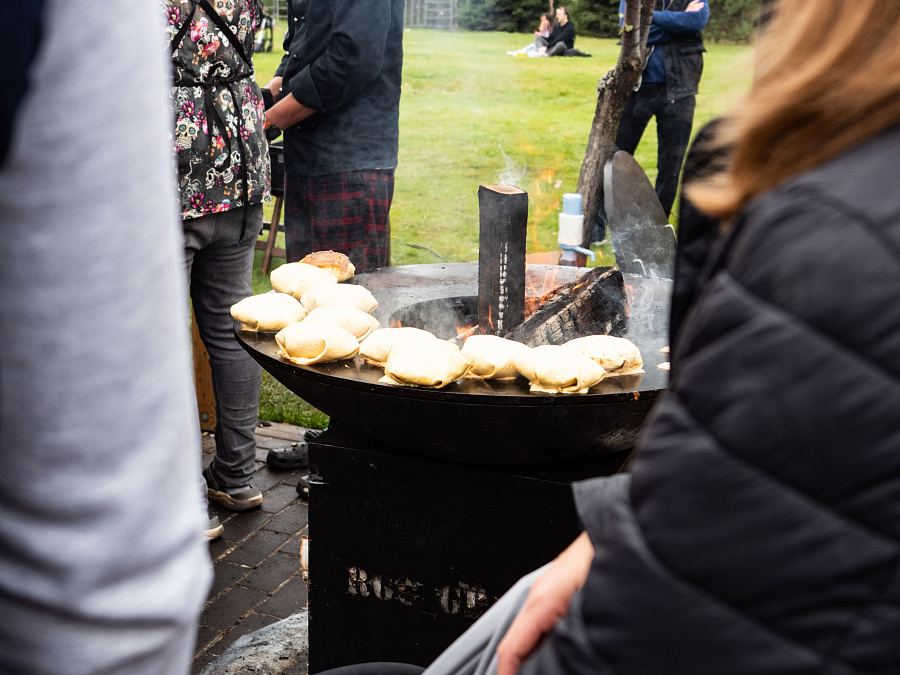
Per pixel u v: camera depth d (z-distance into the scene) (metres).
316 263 1.99
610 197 2.96
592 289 1.83
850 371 0.46
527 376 1.41
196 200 2.21
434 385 1.37
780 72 0.56
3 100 0.36
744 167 0.59
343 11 2.85
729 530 0.49
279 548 2.54
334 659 1.72
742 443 0.49
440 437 1.43
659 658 0.53
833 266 0.47
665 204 5.49
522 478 1.49
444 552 1.57
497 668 0.89
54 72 0.39
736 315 0.50
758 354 0.49
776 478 0.48
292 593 2.32
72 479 0.42
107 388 0.42
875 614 0.47
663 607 0.52
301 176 3.21
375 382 1.40
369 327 1.64
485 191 1.76
